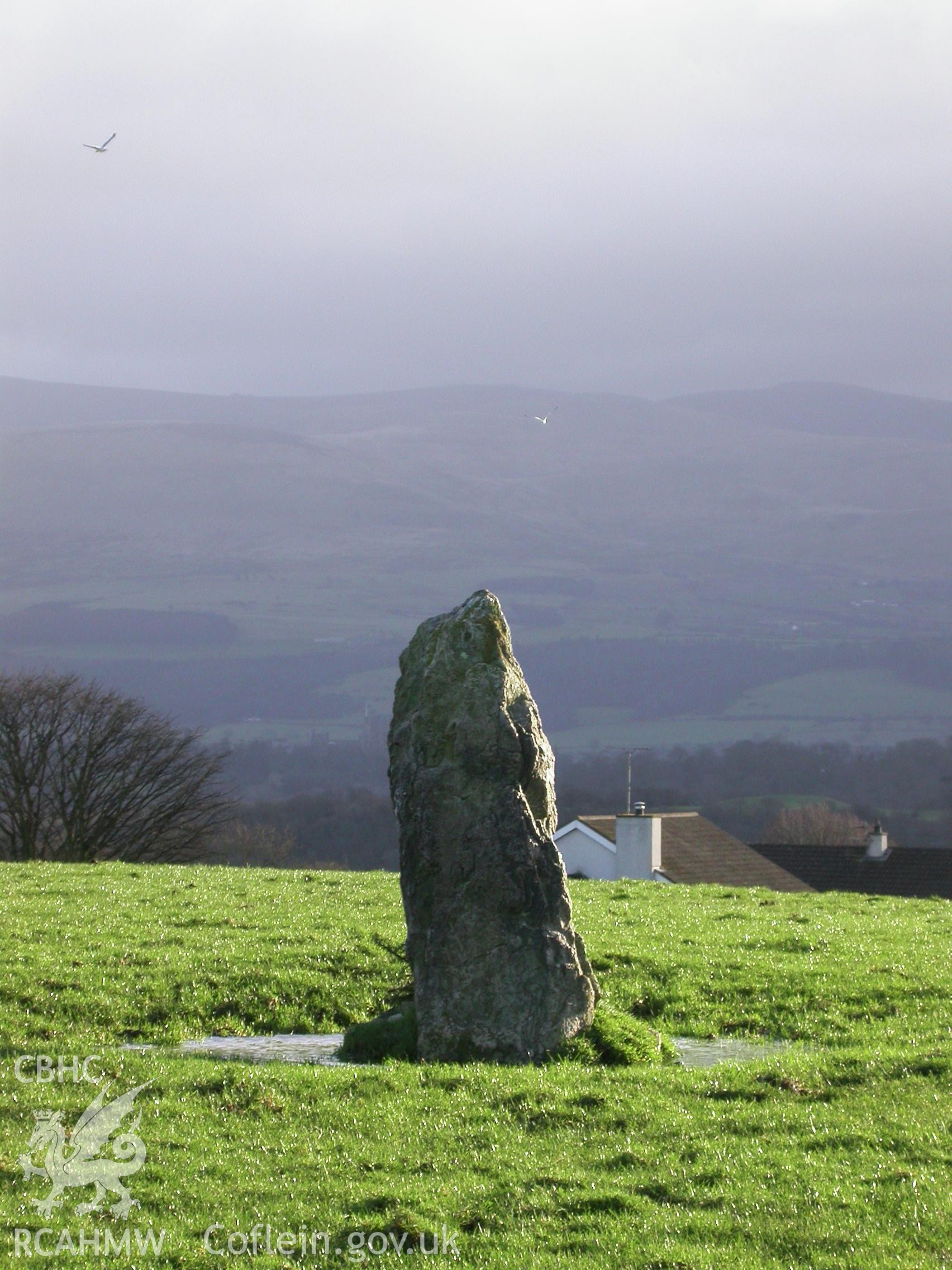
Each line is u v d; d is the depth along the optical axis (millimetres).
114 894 56062
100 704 124438
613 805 194750
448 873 32656
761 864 107062
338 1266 21188
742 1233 21609
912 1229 21391
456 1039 31906
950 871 110562
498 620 34500
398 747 34281
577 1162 24797
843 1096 27891
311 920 49594
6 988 38188
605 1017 33656
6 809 116250
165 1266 21156
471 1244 21734
